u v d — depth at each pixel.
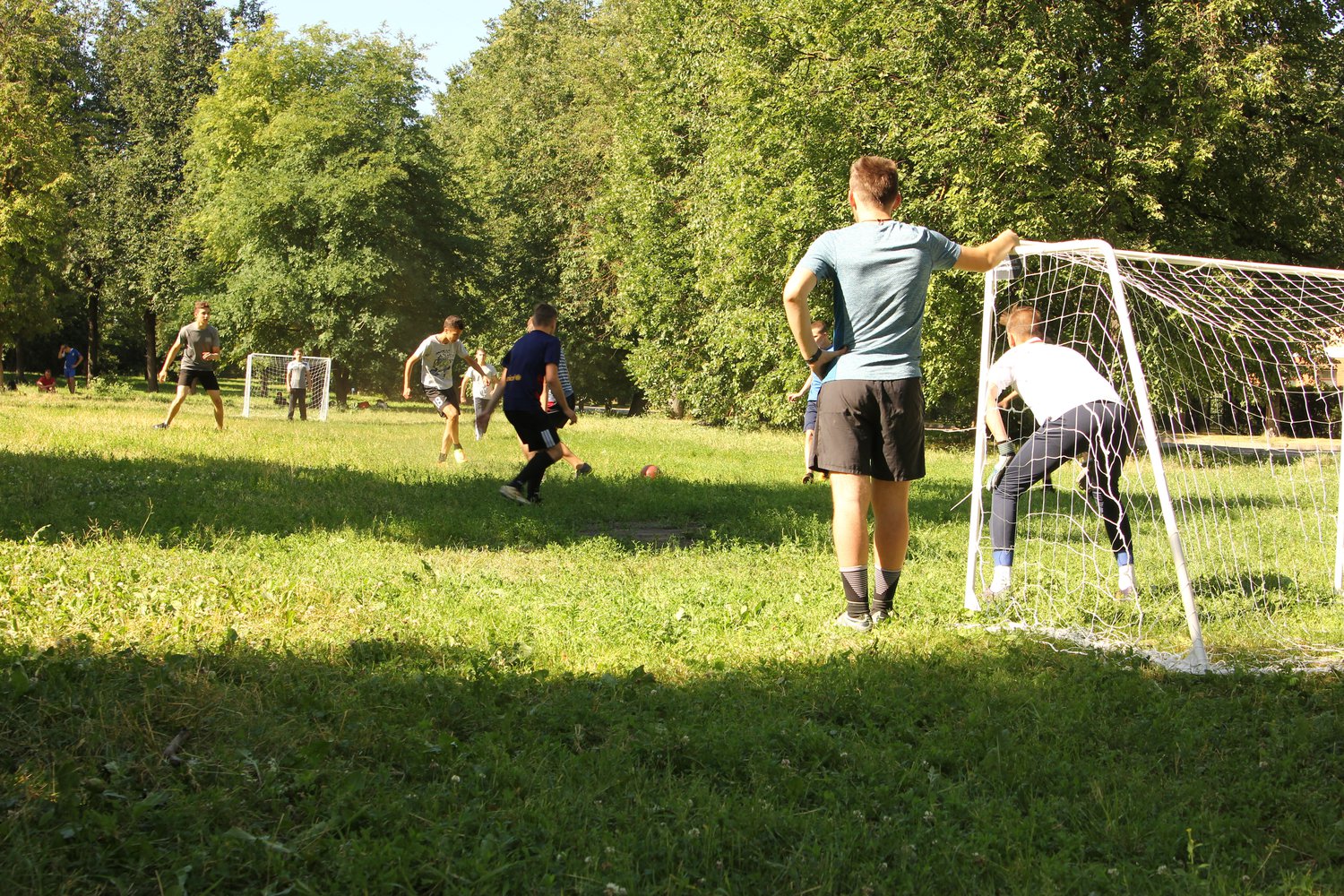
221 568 5.80
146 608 4.69
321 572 5.98
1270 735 3.67
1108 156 19.28
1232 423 18.38
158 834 2.57
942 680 4.18
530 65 44.62
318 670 3.91
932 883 2.54
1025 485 6.18
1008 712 3.77
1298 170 21.75
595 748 3.29
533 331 9.88
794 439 23.12
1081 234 19.42
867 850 2.69
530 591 5.80
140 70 48.62
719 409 29.94
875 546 5.40
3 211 31.03
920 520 9.31
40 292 35.56
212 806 2.69
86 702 3.30
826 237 5.00
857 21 20.83
